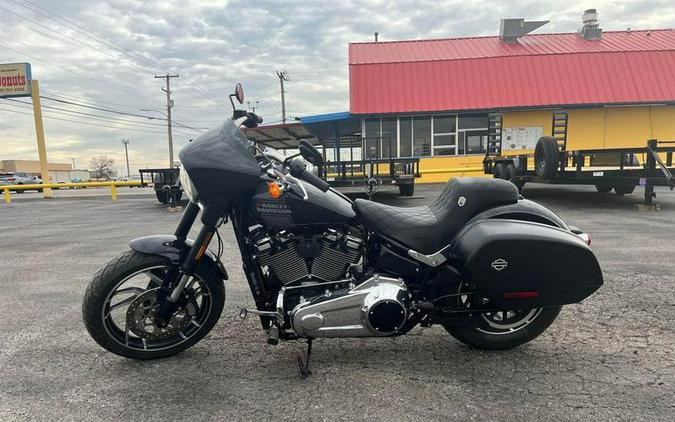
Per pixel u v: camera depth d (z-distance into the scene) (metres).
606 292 4.38
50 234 8.91
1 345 3.46
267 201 2.86
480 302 3.13
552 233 2.88
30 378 2.95
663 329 3.56
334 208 2.93
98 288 2.99
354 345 3.38
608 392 2.71
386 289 2.89
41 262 6.29
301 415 2.52
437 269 3.04
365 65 20.73
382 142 18.66
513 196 3.09
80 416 2.53
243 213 2.98
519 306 2.90
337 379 2.89
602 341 3.37
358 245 2.98
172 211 12.62
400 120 20.56
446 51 22.66
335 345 3.38
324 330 2.84
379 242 3.06
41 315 4.11
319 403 2.63
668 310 3.92
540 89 20.11
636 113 20.69
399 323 2.88
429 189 17.17
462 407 2.58
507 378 2.89
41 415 2.54
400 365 3.07
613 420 2.43
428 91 20.25
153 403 2.65
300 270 2.95
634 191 13.91
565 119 14.08
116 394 2.75
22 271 5.77
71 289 4.93
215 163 2.78
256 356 3.22
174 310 3.13
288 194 2.87
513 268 2.82
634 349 3.24
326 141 22.59
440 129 20.58
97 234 8.74
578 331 3.55
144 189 33.38
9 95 22.47
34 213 13.55
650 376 2.88
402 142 20.70
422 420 2.46
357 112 20.03
